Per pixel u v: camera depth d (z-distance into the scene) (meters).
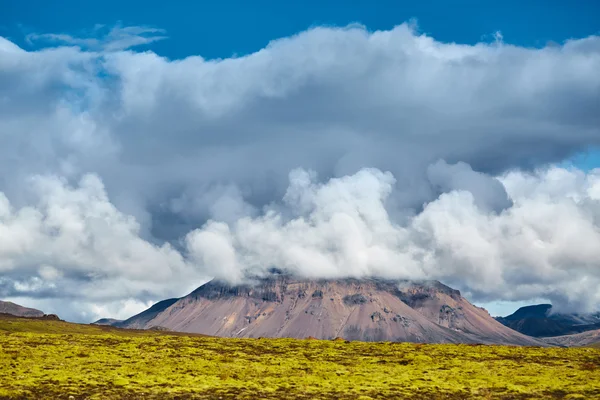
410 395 75.69
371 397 74.06
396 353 107.38
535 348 115.00
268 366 92.88
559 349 113.31
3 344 102.81
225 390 75.50
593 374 88.56
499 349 112.44
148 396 71.62
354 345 116.94
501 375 88.00
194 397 71.88
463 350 111.06
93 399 69.31
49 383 75.06
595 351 110.94
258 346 113.25
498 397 75.38
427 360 100.06
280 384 79.62
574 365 97.00
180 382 78.75
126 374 82.06
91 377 79.12
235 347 111.50
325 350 110.31
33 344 104.62
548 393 77.31
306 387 78.38
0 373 78.81
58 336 117.25
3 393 69.38
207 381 80.00
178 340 118.38
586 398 74.62
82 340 113.06
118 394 71.88
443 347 115.06
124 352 100.81
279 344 116.50
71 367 85.38
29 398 68.62
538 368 93.88
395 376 86.56
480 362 99.31
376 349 111.88
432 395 76.00
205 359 97.56
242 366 92.06
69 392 71.56
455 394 76.62
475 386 80.75
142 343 112.12
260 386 78.06
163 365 90.25
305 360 99.31
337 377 85.38
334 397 73.69
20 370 81.44
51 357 92.75
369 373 88.62
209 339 122.31
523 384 82.00
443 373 89.25
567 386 80.50
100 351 100.12
